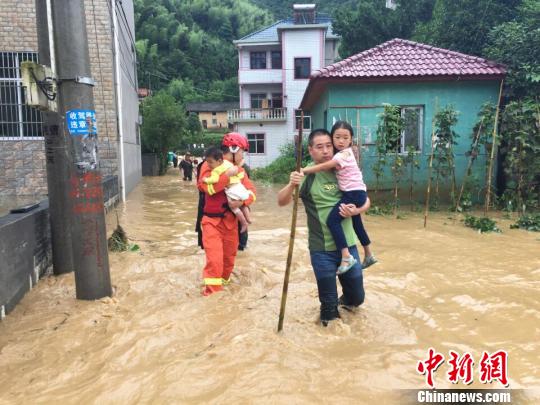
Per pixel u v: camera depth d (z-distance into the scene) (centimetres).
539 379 311
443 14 1694
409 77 1198
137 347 357
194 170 3284
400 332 387
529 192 1084
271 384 292
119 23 1477
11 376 326
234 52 7500
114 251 688
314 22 3491
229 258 536
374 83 1232
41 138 1196
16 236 479
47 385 311
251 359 327
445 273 573
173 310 441
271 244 754
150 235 845
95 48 1284
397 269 593
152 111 2958
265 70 3594
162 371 313
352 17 2914
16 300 472
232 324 398
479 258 652
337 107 1147
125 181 1516
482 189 1232
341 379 302
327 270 394
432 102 1230
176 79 6875
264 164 3353
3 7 1202
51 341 381
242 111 3328
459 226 937
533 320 415
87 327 409
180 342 371
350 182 388
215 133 6016
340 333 384
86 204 477
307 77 3400
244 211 560
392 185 1241
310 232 404
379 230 877
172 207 1285
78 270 484
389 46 1322
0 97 1182
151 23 7350
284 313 396
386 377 307
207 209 518
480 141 1104
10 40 1209
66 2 460
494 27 1370
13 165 1191
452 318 424
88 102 471
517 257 659
